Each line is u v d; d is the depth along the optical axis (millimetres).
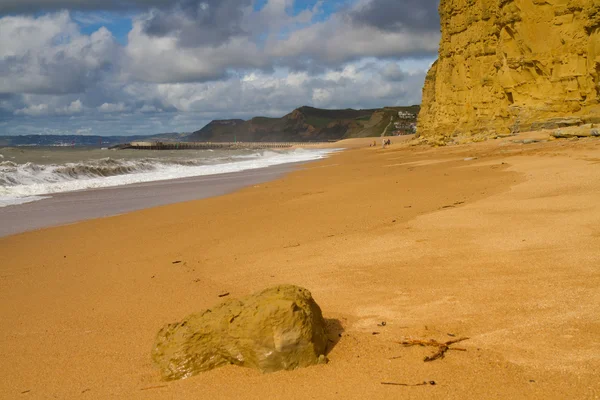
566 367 3541
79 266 8594
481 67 44375
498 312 4684
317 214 12023
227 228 11258
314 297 5699
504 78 36000
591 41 29172
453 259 6613
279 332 3994
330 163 37312
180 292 6504
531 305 4738
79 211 15664
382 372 3768
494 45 43281
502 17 34625
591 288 4953
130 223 13117
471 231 8062
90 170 29641
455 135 46500
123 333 5227
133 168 33156
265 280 6637
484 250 6855
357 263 6941
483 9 44094
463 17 47938
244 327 4098
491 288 5352
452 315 4750
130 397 3814
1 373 4477
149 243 10234
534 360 3697
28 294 7059
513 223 8250
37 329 5578
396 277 6129
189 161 41094
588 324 4168
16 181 24062
